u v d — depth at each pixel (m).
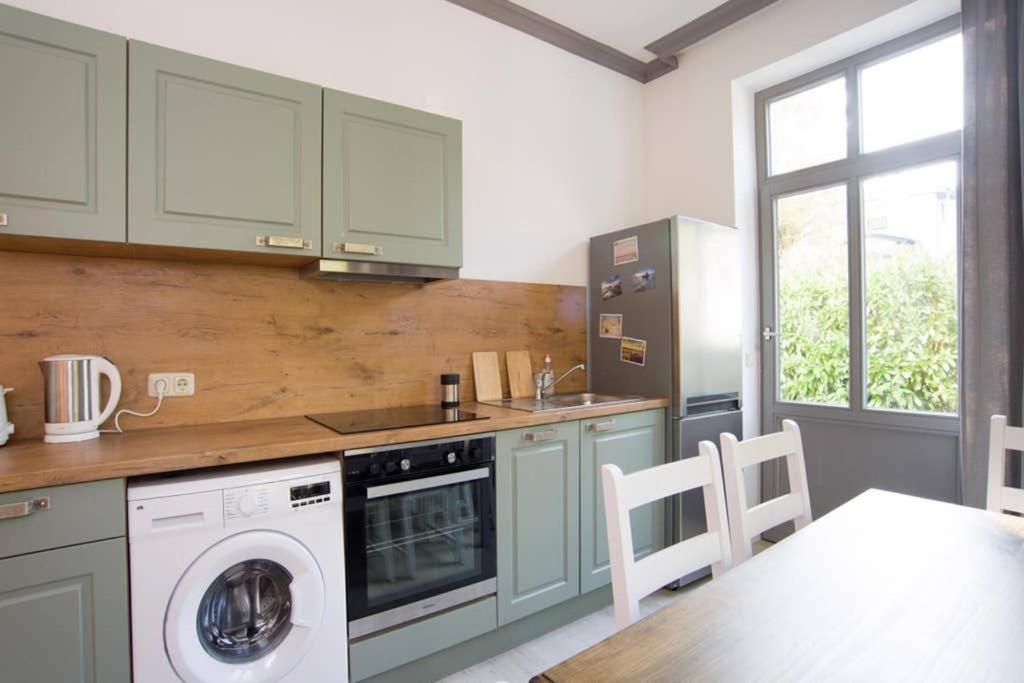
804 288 2.92
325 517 1.56
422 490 1.79
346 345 2.23
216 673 1.39
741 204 3.02
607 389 2.92
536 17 2.82
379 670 1.68
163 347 1.85
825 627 0.78
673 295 2.55
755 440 1.38
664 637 0.76
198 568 1.35
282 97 1.77
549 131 2.97
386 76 2.38
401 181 2.02
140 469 1.31
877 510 1.28
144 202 1.54
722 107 3.04
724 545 1.19
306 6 2.18
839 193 2.77
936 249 2.42
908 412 2.50
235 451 1.44
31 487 1.19
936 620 0.80
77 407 1.58
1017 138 2.04
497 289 2.71
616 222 3.28
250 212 1.71
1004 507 1.45
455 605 1.86
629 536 1.00
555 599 2.15
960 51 2.36
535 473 2.09
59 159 1.43
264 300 2.04
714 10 2.83
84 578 1.25
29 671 1.20
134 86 1.53
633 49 3.19
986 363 2.07
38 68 1.41
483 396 2.60
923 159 2.44
